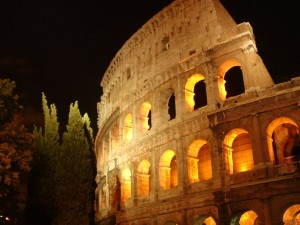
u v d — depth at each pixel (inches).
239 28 2213.3
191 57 2374.5
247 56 2137.1
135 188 2571.4
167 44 2647.6
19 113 2456.9
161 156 2406.5
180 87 2407.7
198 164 2332.7
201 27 2422.5
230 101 2128.4
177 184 2367.1
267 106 1974.7
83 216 3090.6
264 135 1958.7
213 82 2236.7
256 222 2282.2
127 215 2568.9
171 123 2389.3
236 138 2191.2
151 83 2628.0
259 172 1918.1
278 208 1818.4
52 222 3093.0
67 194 3125.0
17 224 3058.6
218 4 2479.1
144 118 2751.0
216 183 2049.7
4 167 2187.5
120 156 2861.7
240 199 1930.4
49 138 3464.6
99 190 3324.3
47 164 3351.4
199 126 2219.5
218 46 2251.5
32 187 3341.5
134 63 2945.4
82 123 3435.0
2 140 2281.0
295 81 1955.0
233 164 2153.1
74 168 3216.0
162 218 2292.1
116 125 3159.5
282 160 2086.6
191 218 2123.5
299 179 1791.3
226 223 1947.6
